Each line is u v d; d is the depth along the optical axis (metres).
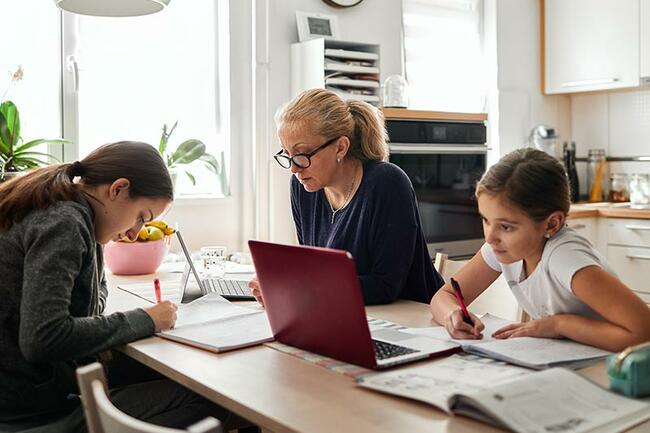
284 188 3.36
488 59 4.15
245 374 1.23
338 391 1.13
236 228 3.37
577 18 4.11
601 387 1.06
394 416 1.00
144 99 3.19
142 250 2.38
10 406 1.45
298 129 1.90
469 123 3.62
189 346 1.44
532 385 1.01
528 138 4.28
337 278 1.23
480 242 3.74
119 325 1.47
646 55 3.82
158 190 1.58
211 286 2.09
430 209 3.50
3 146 2.51
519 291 1.55
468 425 0.96
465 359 1.28
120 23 3.10
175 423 1.61
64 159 2.97
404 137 3.34
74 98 2.97
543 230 1.39
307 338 1.36
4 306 1.43
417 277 2.00
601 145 4.38
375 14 3.66
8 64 2.84
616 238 3.74
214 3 3.34
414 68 3.91
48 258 1.39
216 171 3.19
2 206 1.47
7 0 2.83
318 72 3.22
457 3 4.05
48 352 1.37
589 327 1.30
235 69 3.34
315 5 3.46
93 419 0.98
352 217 1.95
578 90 4.14
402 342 1.38
